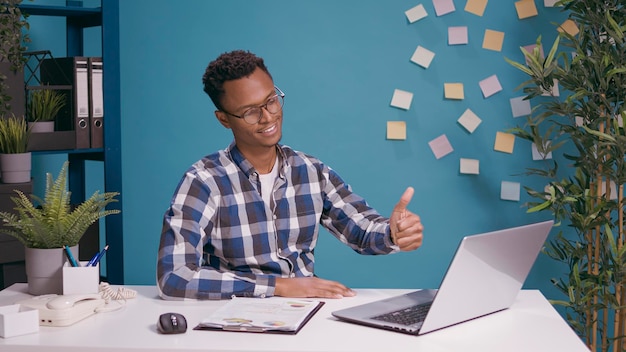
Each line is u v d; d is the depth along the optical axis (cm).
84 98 292
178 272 186
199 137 344
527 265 179
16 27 271
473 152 327
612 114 272
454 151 328
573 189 282
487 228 328
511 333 161
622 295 281
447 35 325
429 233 331
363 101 330
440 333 161
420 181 330
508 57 322
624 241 284
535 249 179
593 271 292
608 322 314
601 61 266
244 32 335
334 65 331
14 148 272
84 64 291
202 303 185
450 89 325
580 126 312
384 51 328
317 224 211
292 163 210
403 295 187
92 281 182
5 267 271
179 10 339
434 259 332
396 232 191
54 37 343
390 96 329
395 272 335
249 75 193
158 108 344
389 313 171
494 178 326
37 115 287
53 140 285
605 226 270
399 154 330
